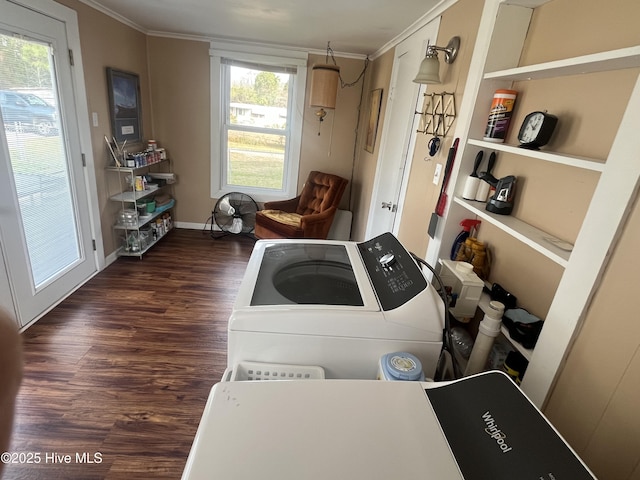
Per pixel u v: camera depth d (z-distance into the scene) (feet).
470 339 4.08
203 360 6.63
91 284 8.90
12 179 6.40
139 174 11.62
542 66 2.85
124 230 10.70
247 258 11.43
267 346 3.09
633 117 2.05
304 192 12.61
